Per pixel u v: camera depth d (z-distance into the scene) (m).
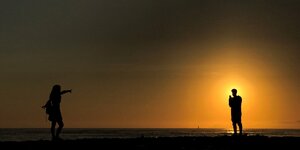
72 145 24.89
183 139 30.03
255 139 29.39
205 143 27.52
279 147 25.91
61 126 26.64
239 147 25.80
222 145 26.67
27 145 24.59
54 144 25.11
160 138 31.05
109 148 24.34
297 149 25.23
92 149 23.83
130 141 28.11
